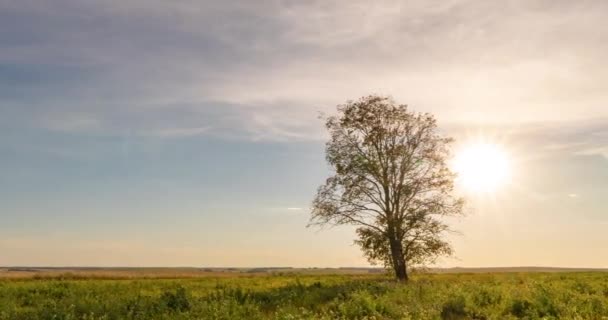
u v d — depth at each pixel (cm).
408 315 1688
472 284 2662
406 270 3866
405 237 3819
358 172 3825
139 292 2786
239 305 1959
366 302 1850
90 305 1995
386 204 3825
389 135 3841
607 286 2745
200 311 1847
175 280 4566
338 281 3800
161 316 1772
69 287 3228
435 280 3709
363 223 3853
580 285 2745
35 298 2534
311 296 2234
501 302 1914
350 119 3888
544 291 1989
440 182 3816
